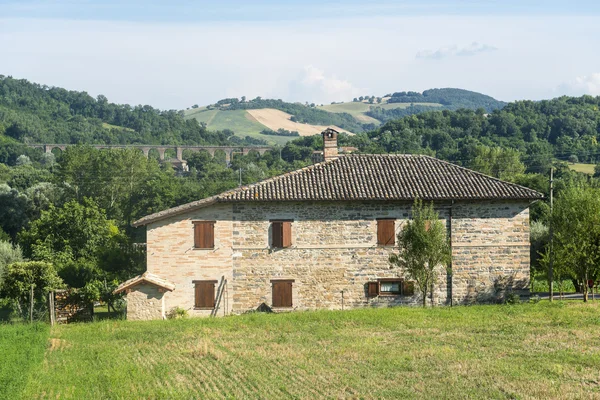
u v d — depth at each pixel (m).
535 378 23.11
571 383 22.48
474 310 37.03
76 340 31.34
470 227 40.31
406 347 28.36
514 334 30.73
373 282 39.75
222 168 119.75
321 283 39.53
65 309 40.03
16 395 21.31
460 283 40.34
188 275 39.19
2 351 27.88
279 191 39.44
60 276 48.91
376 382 23.00
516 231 40.53
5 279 40.44
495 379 23.05
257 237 39.34
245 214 39.34
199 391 22.19
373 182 40.53
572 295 47.00
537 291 50.56
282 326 33.56
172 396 21.53
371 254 39.75
